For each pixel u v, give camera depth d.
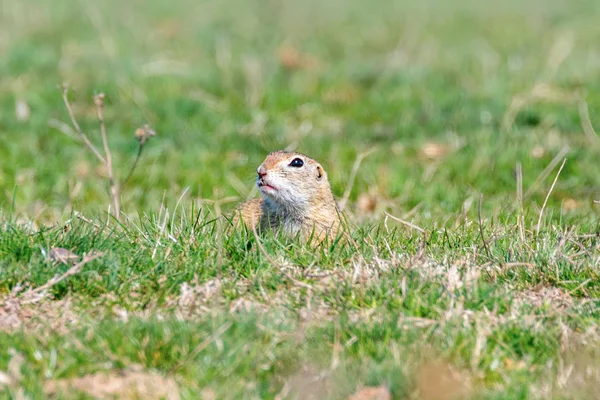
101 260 8.85
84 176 14.88
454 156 15.70
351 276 8.76
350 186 13.30
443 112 17.94
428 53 22.78
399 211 13.27
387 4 30.69
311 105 18.58
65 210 13.02
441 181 14.57
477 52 23.08
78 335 7.47
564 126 16.89
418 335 7.62
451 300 8.14
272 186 11.09
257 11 27.88
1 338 7.40
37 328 7.80
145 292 8.54
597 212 12.87
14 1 26.89
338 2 30.47
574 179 14.57
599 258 9.32
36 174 14.80
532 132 16.50
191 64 21.45
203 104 18.27
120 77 19.67
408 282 8.55
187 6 28.94
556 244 9.85
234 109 18.19
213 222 10.62
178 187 14.45
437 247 9.87
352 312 8.21
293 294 8.48
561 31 26.05
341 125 17.53
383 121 17.81
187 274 8.78
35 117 17.42
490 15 28.83
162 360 7.21
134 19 26.31
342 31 26.23
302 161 11.26
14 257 9.02
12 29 24.03
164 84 19.62
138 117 17.66
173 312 8.16
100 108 12.13
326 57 23.11
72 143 16.31
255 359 7.24
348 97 19.31
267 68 21.28
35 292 8.39
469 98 18.56
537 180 13.95
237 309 8.18
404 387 6.88
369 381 6.95
